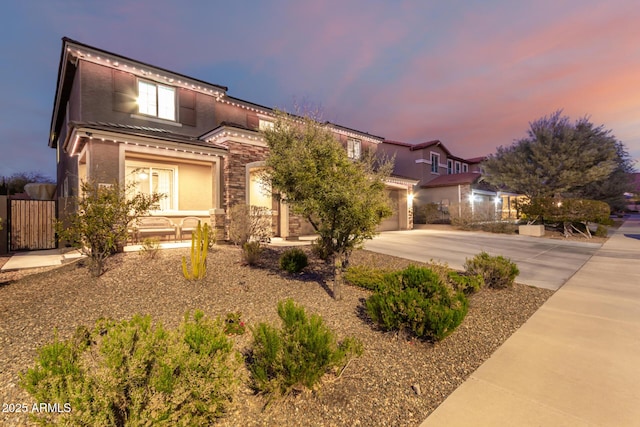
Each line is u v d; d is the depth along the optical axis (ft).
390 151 97.76
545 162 68.54
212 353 8.46
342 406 9.39
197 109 46.09
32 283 19.79
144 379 7.20
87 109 36.52
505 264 23.41
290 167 18.42
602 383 10.80
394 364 12.01
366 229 18.69
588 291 22.80
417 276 15.64
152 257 25.26
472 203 77.10
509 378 11.21
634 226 90.07
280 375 9.22
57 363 7.27
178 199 41.50
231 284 20.99
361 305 18.53
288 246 35.22
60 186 56.24
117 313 15.58
